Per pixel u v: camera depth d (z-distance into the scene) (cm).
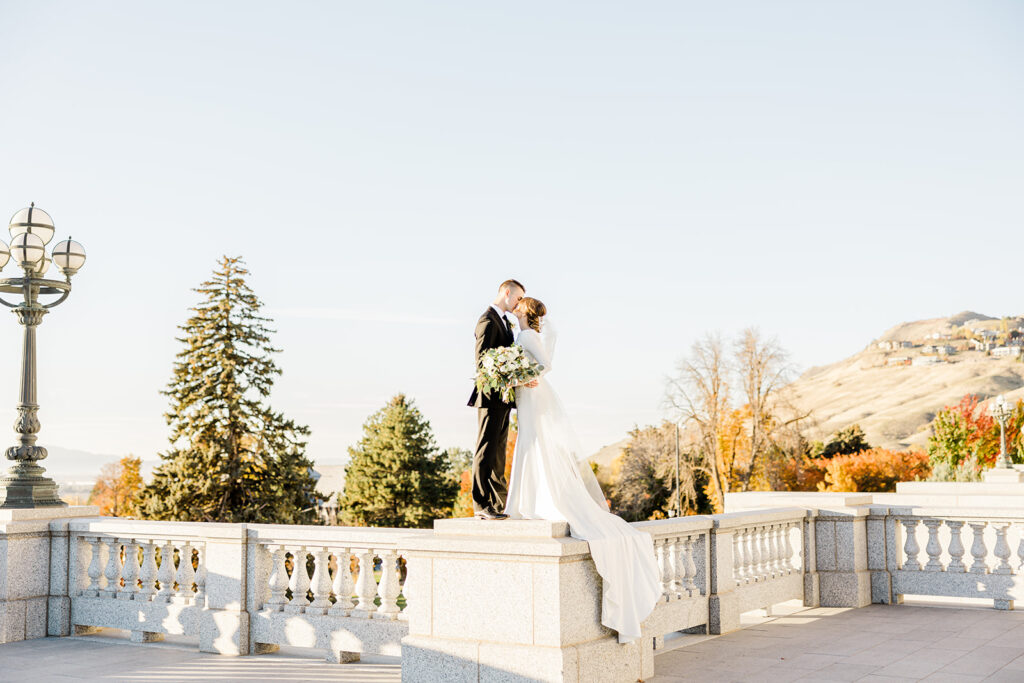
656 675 918
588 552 827
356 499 6956
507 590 816
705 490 6041
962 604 1408
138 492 4650
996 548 1350
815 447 6981
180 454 4634
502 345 874
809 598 1381
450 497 7025
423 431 7112
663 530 1037
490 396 870
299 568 1081
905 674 909
